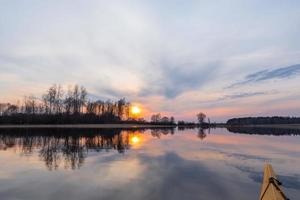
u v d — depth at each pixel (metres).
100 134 54.88
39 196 11.35
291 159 21.66
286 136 53.31
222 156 23.33
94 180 14.06
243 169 17.53
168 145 33.03
